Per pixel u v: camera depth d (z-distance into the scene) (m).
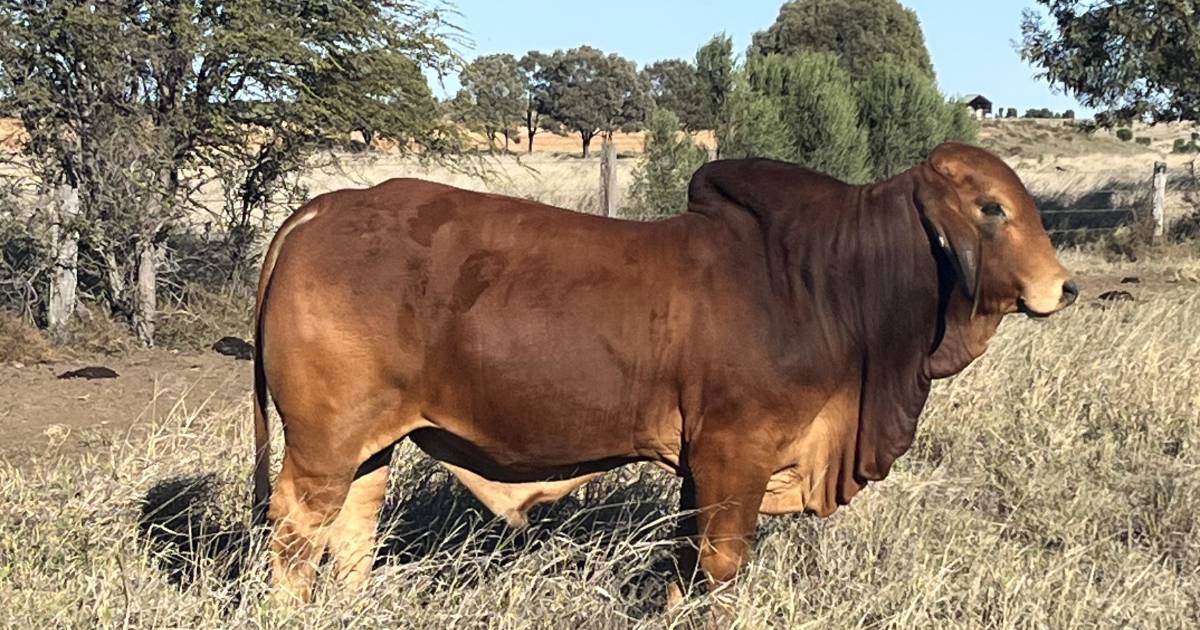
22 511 4.81
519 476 4.40
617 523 4.91
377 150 13.28
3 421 7.38
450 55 12.34
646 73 68.50
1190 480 6.17
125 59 10.48
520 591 4.17
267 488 4.46
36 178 11.62
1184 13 20.03
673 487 5.66
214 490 5.31
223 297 11.49
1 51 10.12
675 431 4.24
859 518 5.32
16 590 4.14
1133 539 5.80
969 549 5.16
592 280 4.17
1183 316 10.06
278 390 4.22
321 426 4.19
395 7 12.15
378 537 4.95
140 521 4.83
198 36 10.48
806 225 4.30
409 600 4.16
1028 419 7.09
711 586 4.24
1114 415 7.36
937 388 7.35
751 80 18.81
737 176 4.39
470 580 4.45
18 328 9.81
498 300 4.12
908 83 21.06
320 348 4.14
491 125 13.62
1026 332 8.67
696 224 4.33
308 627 3.89
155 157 10.63
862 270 4.28
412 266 4.15
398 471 5.53
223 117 11.15
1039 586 4.77
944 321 4.33
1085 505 5.90
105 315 10.65
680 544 4.45
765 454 4.19
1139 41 20.27
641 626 4.15
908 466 6.44
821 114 18.28
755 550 4.95
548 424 4.19
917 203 4.26
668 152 15.61
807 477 4.40
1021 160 44.00
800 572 4.98
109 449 6.43
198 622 3.98
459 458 4.43
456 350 4.14
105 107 10.49
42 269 10.38
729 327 4.15
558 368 4.12
